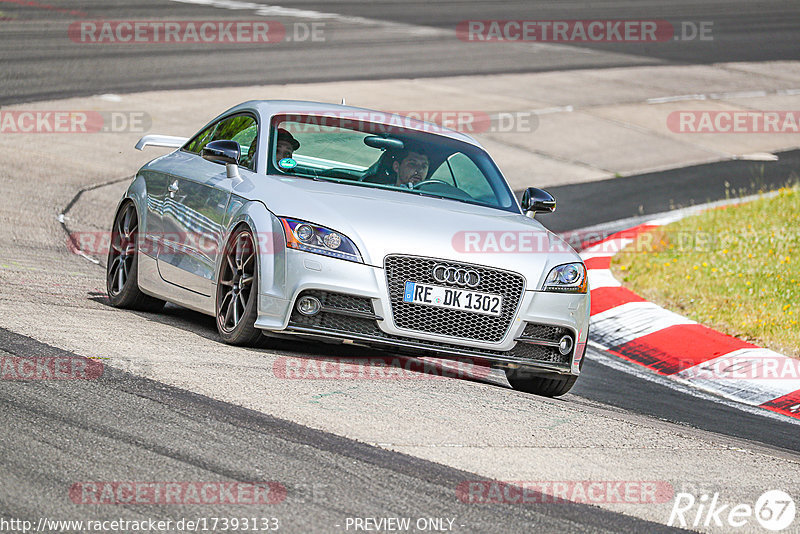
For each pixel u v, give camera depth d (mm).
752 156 74562
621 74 99312
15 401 17344
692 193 61406
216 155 25016
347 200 23859
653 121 81500
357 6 130375
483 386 23266
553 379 25000
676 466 18562
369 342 22625
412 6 134875
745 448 21031
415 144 27516
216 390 19234
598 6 149750
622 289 39031
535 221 26578
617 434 20219
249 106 28078
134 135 58562
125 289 28203
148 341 22859
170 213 27016
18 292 26938
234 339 23688
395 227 23141
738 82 101625
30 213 41031
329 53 94750
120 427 16672
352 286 22375
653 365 32281
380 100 76312
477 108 78250
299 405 18953
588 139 73375
